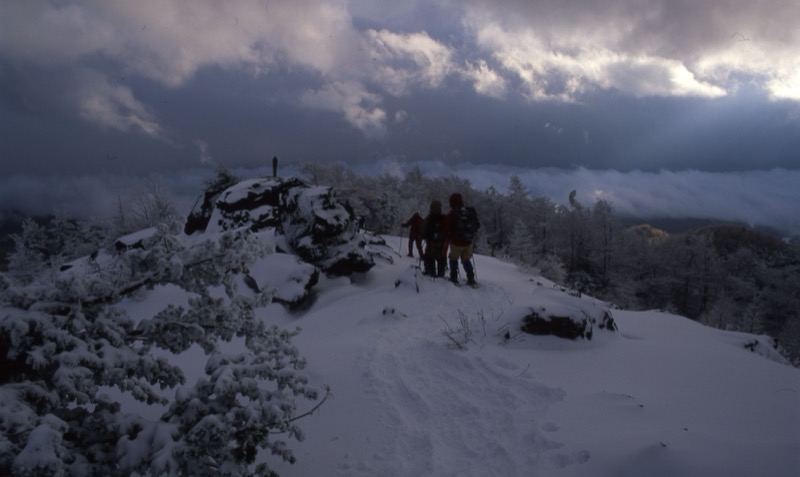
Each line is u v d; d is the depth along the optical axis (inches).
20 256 1117.7
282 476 164.7
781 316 1577.3
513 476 154.9
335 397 222.1
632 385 228.2
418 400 215.5
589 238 1689.2
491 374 233.3
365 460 174.2
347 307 415.5
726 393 222.5
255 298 156.4
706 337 343.0
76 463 119.2
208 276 152.3
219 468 124.5
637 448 150.9
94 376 132.7
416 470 165.8
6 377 127.9
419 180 1729.8
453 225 450.9
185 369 262.8
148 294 451.8
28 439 101.9
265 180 698.2
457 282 460.4
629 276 1707.7
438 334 302.8
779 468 132.4
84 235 1128.2
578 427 177.6
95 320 138.2
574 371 242.1
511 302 391.5
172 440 122.8
